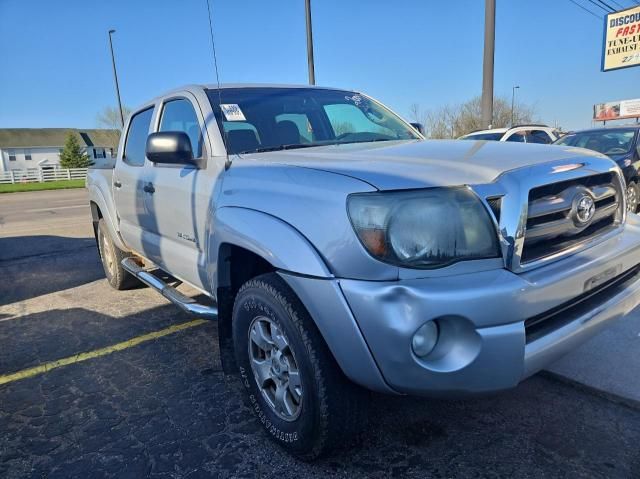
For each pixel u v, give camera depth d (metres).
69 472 2.37
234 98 3.27
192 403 2.95
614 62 25.52
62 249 8.17
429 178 1.99
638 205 8.64
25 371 3.47
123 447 2.54
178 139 2.88
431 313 1.81
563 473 2.19
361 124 3.63
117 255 5.04
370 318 1.86
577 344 2.14
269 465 2.35
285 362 2.30
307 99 3.57
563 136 10.02
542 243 2.12
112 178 4.68
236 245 2.43
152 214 3.67
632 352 3.19
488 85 11.38
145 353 3.68
